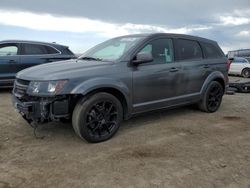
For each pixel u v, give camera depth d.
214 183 3.15
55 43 9.05
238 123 5.57
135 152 3.97
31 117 4.08
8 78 8.13
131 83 4.64
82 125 4.11
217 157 3.86
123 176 3.27
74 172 3.35
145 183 3.12
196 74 5.80
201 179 3.24
